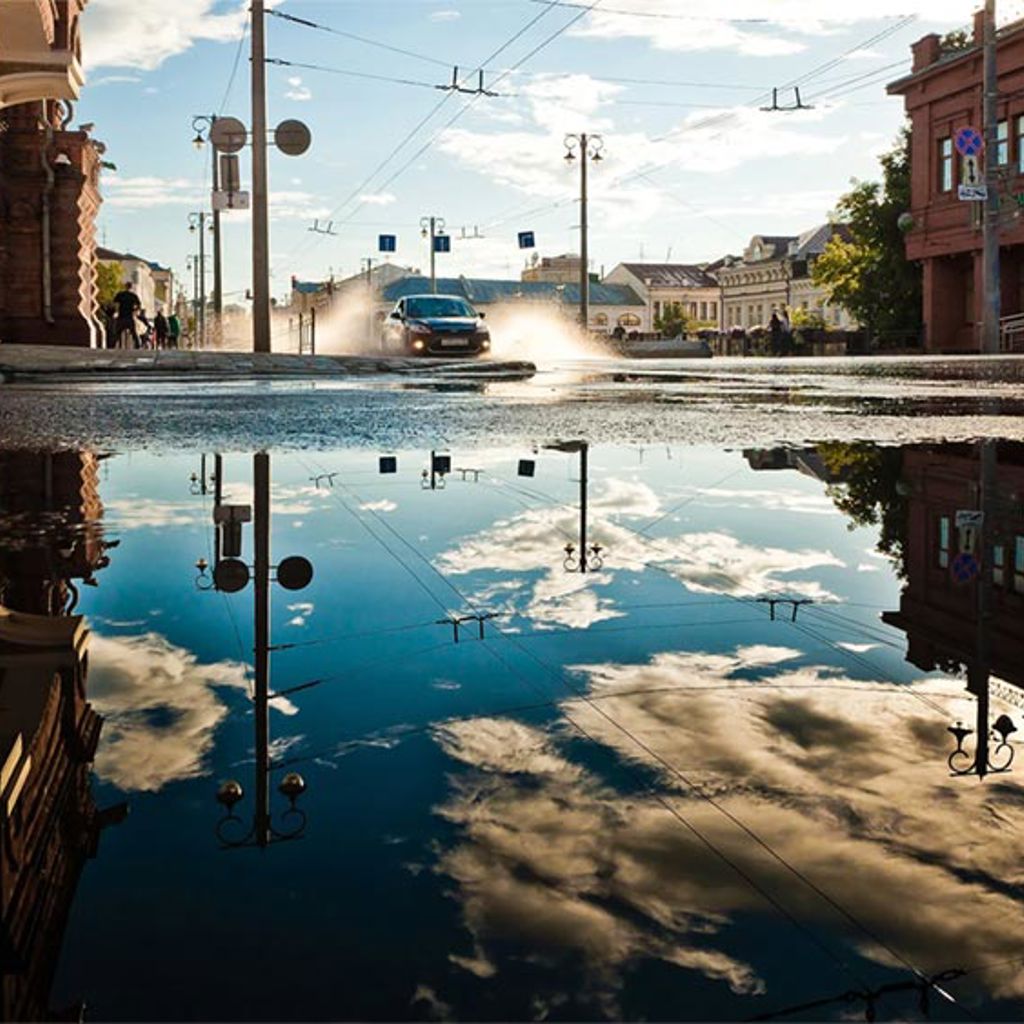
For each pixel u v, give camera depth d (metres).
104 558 2.24
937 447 4.49
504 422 5.88
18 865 0.87
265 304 20.38
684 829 0.99
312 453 4.29
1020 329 33.81
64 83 13.72
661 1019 0.71
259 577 2.06
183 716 1.26
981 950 0.79
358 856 0.92
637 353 43.12
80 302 21.56
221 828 0.97
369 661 1.50
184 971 0.74
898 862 0.93
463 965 0.76
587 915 0.84
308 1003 0.71
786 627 1.72
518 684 1.41
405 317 26.55
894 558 2.27
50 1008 0.69
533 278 121.88
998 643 1.62
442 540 2.46
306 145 20.36
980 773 1.13
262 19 20.09
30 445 4.61
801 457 4.17
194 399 7.93
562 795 1.06
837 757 1.17
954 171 37.00
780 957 0.78
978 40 35.03
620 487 3.35
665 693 1.38
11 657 1.50
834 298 44.81
